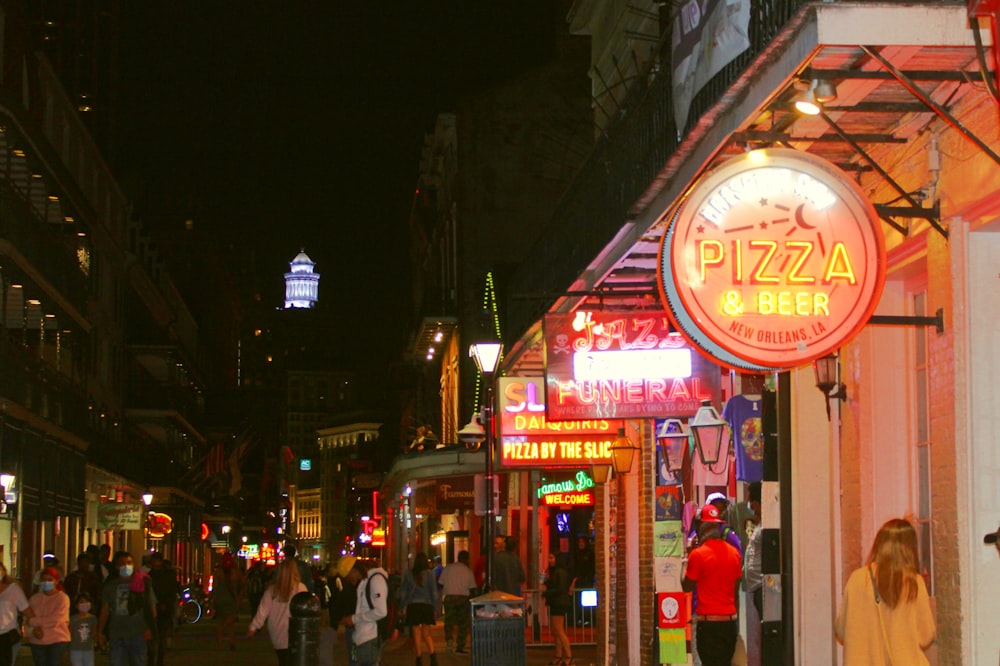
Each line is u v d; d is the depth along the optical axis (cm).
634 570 1655
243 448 9588
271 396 14150
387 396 7756
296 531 17312
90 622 1622
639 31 1708
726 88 735
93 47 6244
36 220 3073
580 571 2372
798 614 1016
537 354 1914
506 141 3866
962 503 767
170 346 5503
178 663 2228
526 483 2980
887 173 853
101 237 4472
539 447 1680
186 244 8788
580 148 3553
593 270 1293
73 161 4062
